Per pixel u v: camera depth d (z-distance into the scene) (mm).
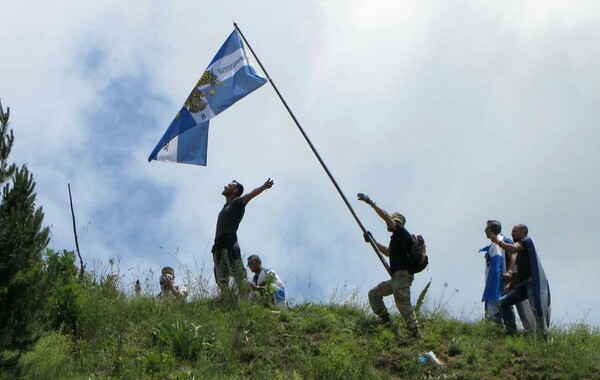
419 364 16328
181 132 20000
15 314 14523
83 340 16812
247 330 17391
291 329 17625
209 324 17312
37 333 14969
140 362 16141
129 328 17453
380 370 16297
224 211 18938
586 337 18000
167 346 16766
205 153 20062
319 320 17719
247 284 18547
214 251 18859
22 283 14672
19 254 14609
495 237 18094
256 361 16516
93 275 19062
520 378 16109
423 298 18547
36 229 14984
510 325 17797
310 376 15969
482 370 16328
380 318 17656
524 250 17750
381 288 17547
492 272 18359
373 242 17922
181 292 18953
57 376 15422
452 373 16188
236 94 20203
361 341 17125
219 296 18531
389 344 17000
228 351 16625
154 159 19984
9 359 14508
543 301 17484
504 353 16688
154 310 18125
